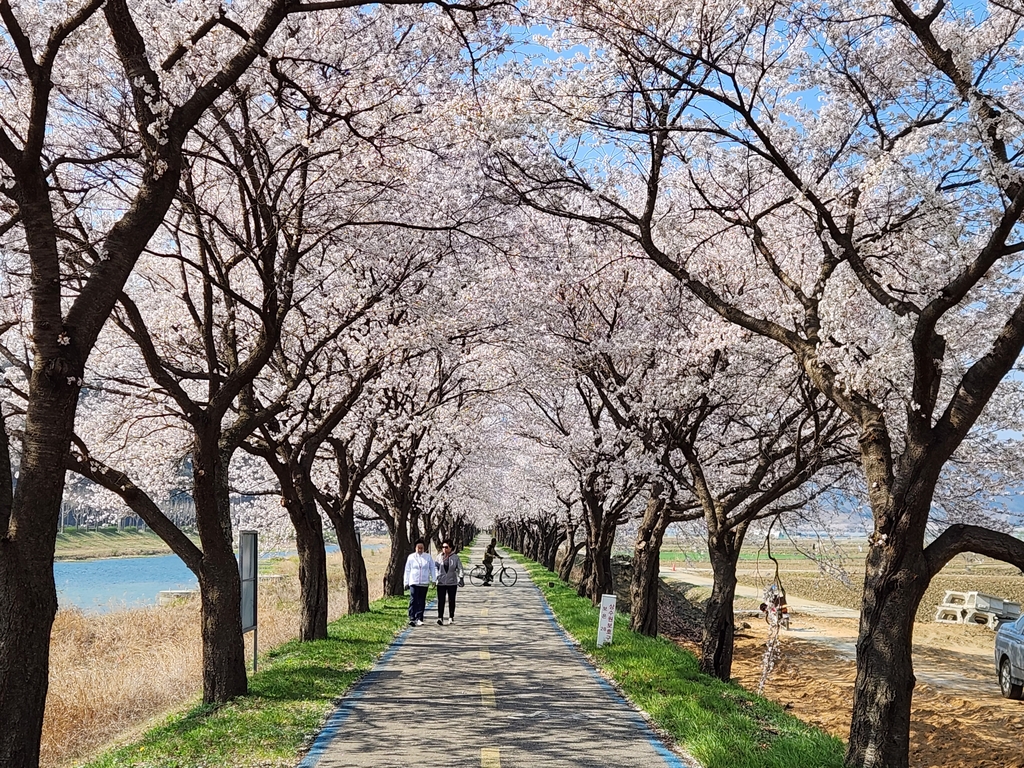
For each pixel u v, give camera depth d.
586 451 21.41
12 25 5.88
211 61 10.05
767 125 11.95
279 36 10.34
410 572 19.91
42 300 5.96
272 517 25.31
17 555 5.70
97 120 11.19
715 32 10.51
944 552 7.36
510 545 91.94
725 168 13.52
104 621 24.33
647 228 10.30
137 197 6.61
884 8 10.14
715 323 13.87
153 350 10.12
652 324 16.98
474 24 9.44
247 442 14.89
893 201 11.89
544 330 17.77
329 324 14.78
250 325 15.89
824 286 9.77
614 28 10.02
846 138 11.86
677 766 7.64
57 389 5.94
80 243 9.73
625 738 8.77
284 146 12.01
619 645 15.52
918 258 10.67
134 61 6.68
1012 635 17.70
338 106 11.64
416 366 20.75
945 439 7.29
